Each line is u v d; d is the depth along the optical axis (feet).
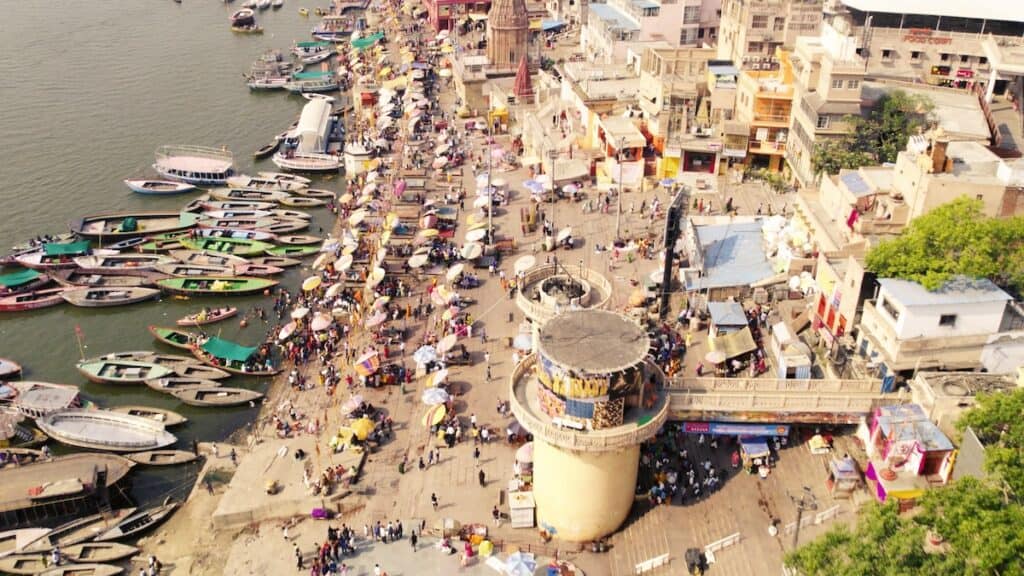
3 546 199.21
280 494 202.69
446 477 204.64
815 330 231.09
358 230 330.13
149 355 268.41
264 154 426.10
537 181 334.85
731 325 230.27
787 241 257.75
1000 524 132.77
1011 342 190.49
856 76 289.12
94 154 424.87
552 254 296.92
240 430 239.50
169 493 217.15
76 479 207.41
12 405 242.58
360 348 260.01
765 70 347.97
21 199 377.09
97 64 570.87
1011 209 217.77
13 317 294.66
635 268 284.20
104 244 337.52
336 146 434.71
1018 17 366.22
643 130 356.18
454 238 320.29
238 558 189.16
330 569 179.73
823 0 369.09
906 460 177.58
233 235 340.39
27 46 606.96
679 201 241.14
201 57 592.19
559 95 414.82
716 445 204.74
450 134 422.82
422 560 181.68
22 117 472.03
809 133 301.43
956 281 193.36
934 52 383.86
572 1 580.71
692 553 173.06
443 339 242.99
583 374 165.17
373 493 200.85
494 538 186.91
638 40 437.17
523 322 263.70
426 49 577.84
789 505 185.57
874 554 131.64
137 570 193.36
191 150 417.90
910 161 231.50
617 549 182.70
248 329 284.61
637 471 185.78
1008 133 330.34
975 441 164.76
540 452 181.37
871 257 200.13
